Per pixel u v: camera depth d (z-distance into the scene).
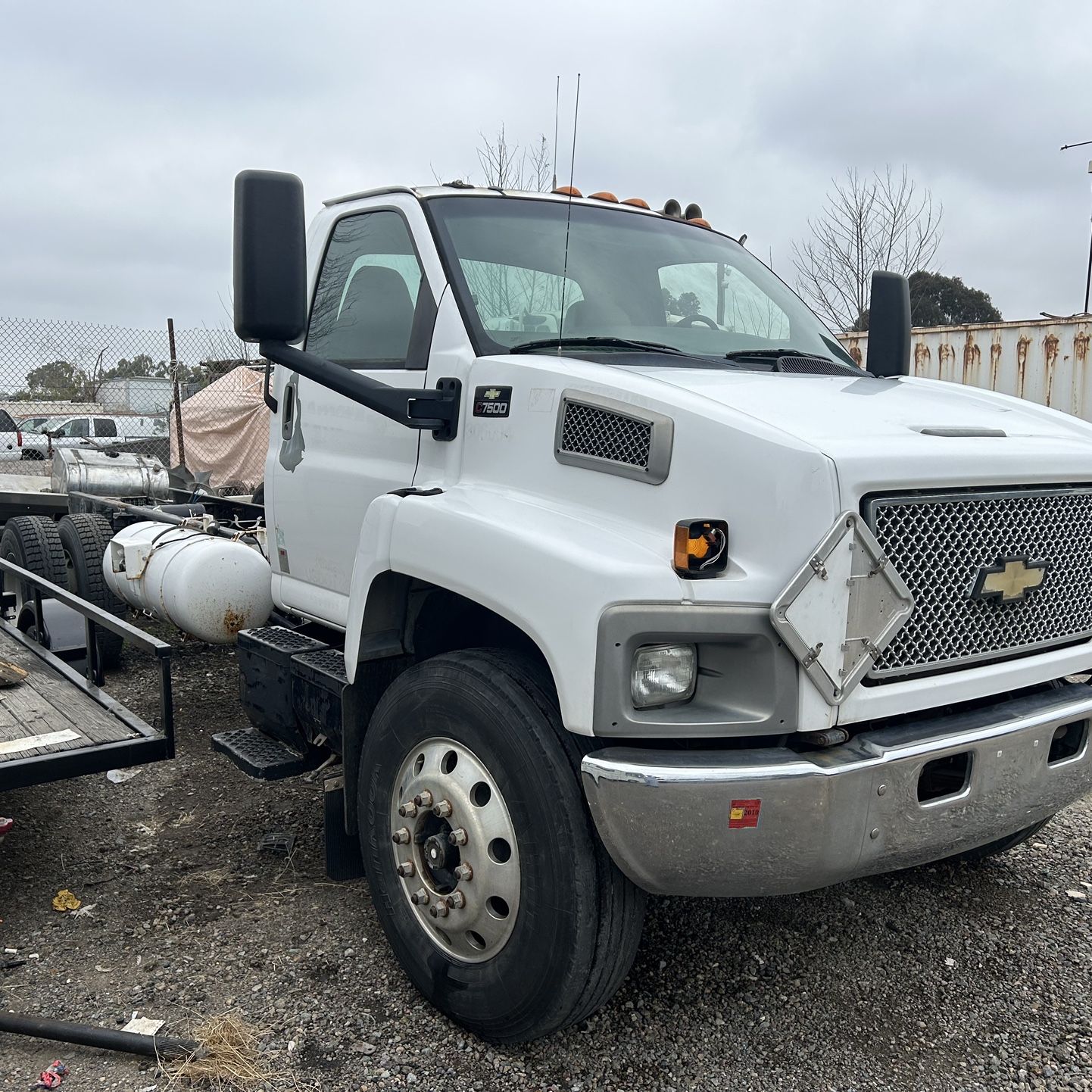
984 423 2.93
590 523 2.67
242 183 2.91
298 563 4.11
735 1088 2.71
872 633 2.43
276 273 2.94
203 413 15.00
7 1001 3.03
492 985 2.72
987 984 3.22
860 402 2.94
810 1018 3.03
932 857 2.68
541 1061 2.80
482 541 2.68
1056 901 3.75
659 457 2.59
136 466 8.66
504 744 2.63
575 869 2.51
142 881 3.82
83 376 14.79
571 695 2.40
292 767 3.65
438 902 2.83
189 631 5.01
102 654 6.40
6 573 5.82
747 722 2.36
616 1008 3.05
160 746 3.59
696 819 2.33
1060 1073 2.80
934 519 2.54
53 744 3.49
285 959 3.27
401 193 3.73
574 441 2.81
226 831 4.27
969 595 2.64
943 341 12.70
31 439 15.20
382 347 3.66
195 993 3.08
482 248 3.51
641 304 3.67
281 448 4.18
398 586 3.17
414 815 2.88
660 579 2.38
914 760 2.47
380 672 3.27
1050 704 2.84
